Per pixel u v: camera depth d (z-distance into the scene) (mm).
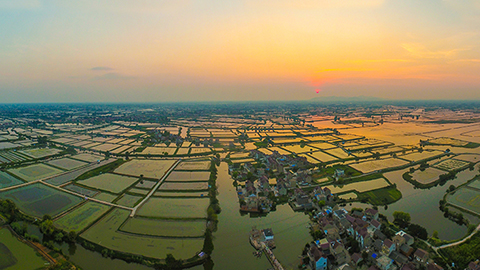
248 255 100688
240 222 124812
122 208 135125
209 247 98000
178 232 114000
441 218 125938
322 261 91438
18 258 93938
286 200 148875
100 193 154125
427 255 91500
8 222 117750
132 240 107562
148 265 93125
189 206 138875
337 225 118938
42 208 134500
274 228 120000
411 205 140875
